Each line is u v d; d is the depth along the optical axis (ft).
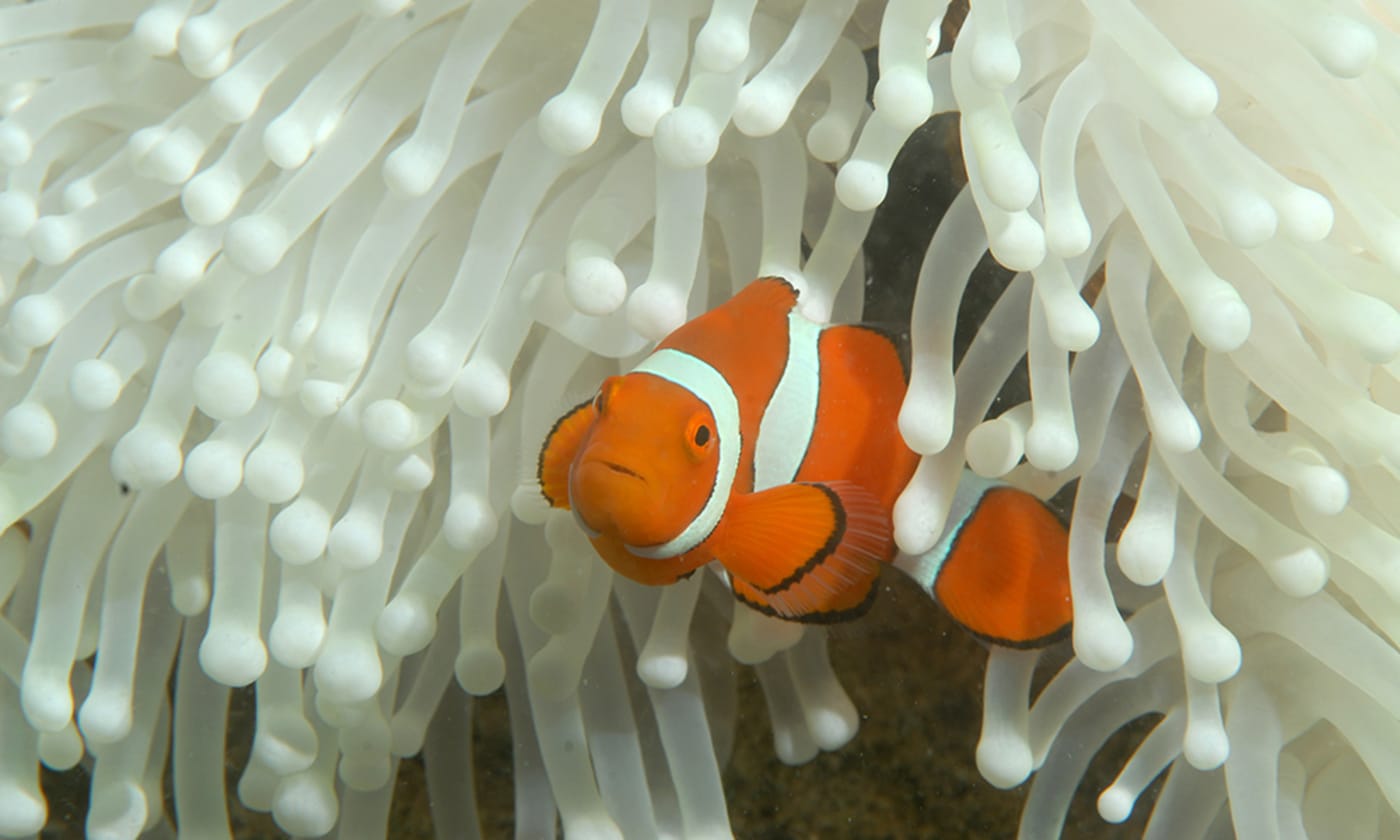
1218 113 1.43
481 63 1.43
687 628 1.49
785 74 1.39
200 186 1.42
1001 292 1.52
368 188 1.47
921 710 1.62
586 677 1.52
